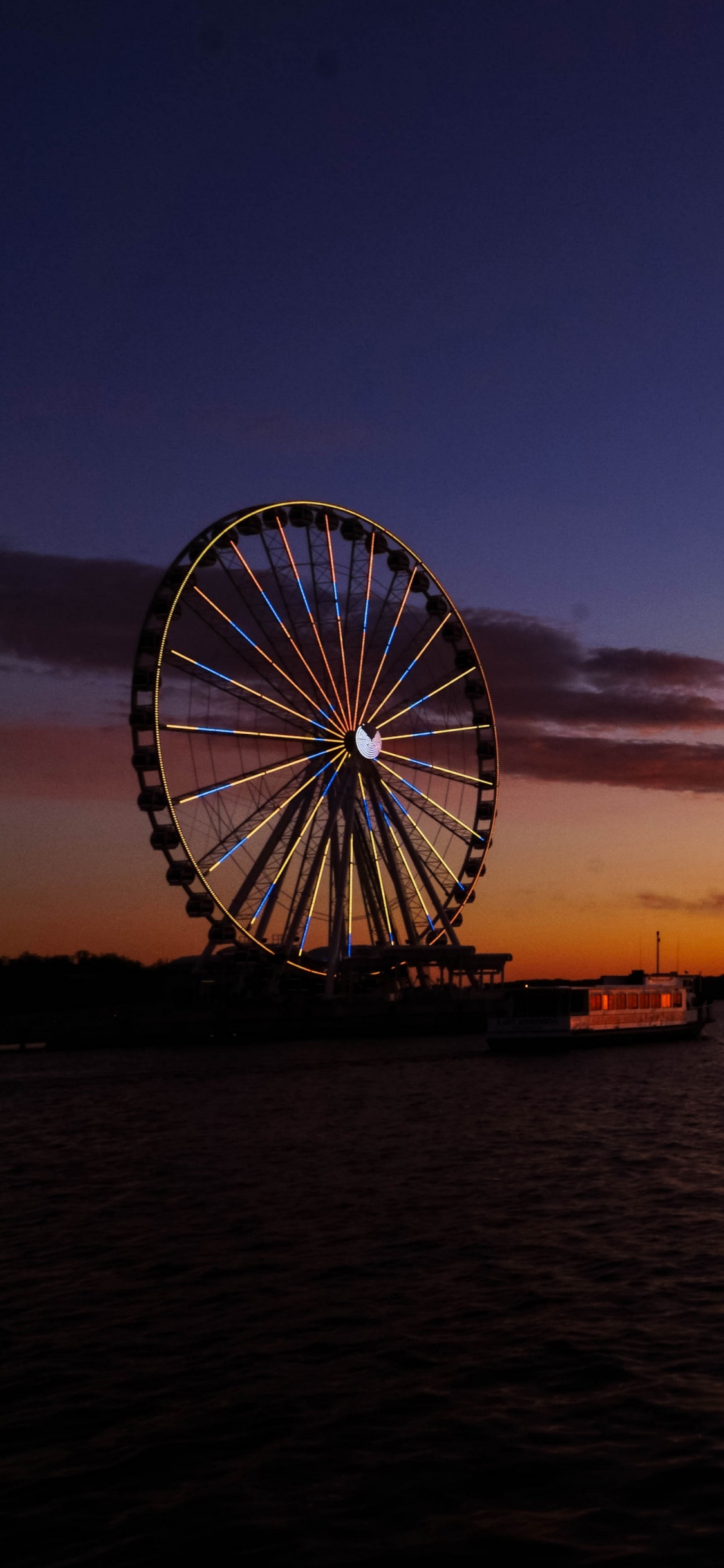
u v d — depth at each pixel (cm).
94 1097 8738
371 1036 15588
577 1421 2281
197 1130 6662
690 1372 2527
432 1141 6053
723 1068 10788
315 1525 1891
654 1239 3741
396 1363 2614
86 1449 2178
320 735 13925
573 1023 12738
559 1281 3253
